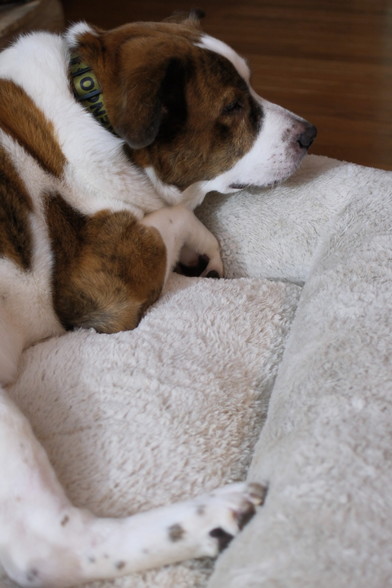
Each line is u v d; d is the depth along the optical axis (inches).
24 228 38.8
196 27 44.8
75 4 98.6
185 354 38.8
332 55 82.6
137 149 41.2
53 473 33.0
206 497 32.6
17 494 32.2
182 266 46.0
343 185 46.0
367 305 37.7
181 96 40.8
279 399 35.8
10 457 32.6
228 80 41.8
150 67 39.3
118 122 39.0
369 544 29.3
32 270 39.1
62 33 42.9
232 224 46.8
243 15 95.9
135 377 37.5
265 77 76.9
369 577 28.6
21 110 39.9
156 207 43.2
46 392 37.4
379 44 85.5
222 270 46.5
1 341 38.3
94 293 40.3
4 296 38.8
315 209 46.0
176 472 34.3
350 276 39.5
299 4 100.4
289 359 37.6
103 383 37.4
